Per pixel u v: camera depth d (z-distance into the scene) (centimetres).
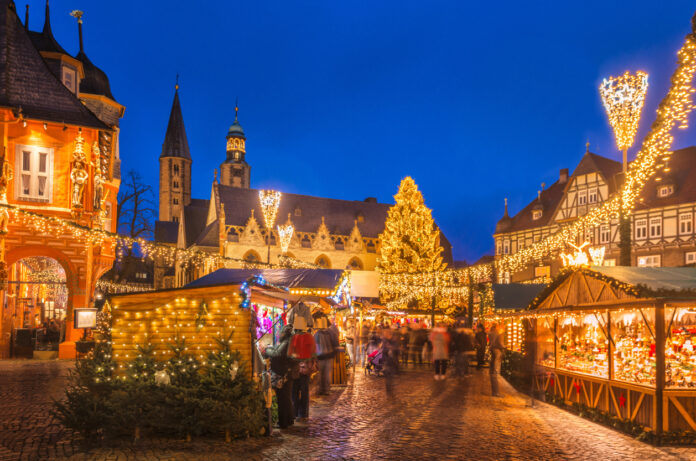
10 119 2312
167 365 855
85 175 2388
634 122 1444
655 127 902
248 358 883
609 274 1121
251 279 892
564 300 1382
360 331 2594
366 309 2823
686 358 939
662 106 848
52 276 3297
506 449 815
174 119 12338
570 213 5103
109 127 2469
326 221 8438
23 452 736
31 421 941
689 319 1013
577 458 774
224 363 849
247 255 7469
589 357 1195
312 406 1209
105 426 817
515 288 2603
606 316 1117
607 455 800
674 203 4178
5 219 2209
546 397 1398
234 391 837
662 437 893
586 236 4719
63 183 2391
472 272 2666
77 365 886
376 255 8400
